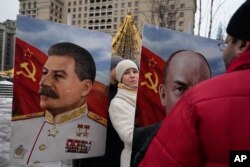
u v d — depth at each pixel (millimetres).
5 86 29062
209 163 1185
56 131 2963
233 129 1126
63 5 103938
